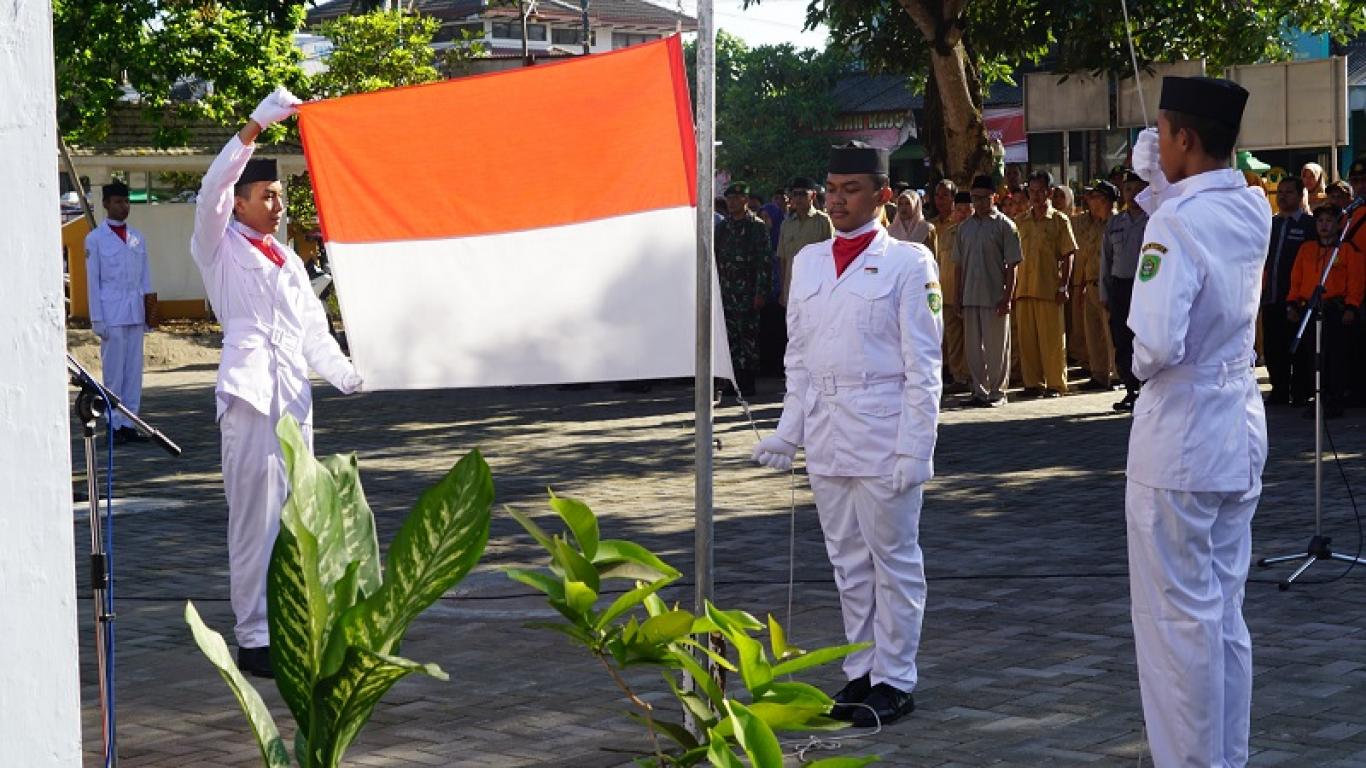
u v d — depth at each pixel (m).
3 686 2.59
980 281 17.03
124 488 12.82
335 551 3.00
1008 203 19.33
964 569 8.95
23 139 2.59
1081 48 22.09
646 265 5.37
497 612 8.15
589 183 5.38
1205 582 4.93
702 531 4.69
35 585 2.62
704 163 4.73
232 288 6.89
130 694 6.82
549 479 12.73
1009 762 5.63
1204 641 4.89
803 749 5.80
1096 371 18.67
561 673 6.98
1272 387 16.39
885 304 6.02
